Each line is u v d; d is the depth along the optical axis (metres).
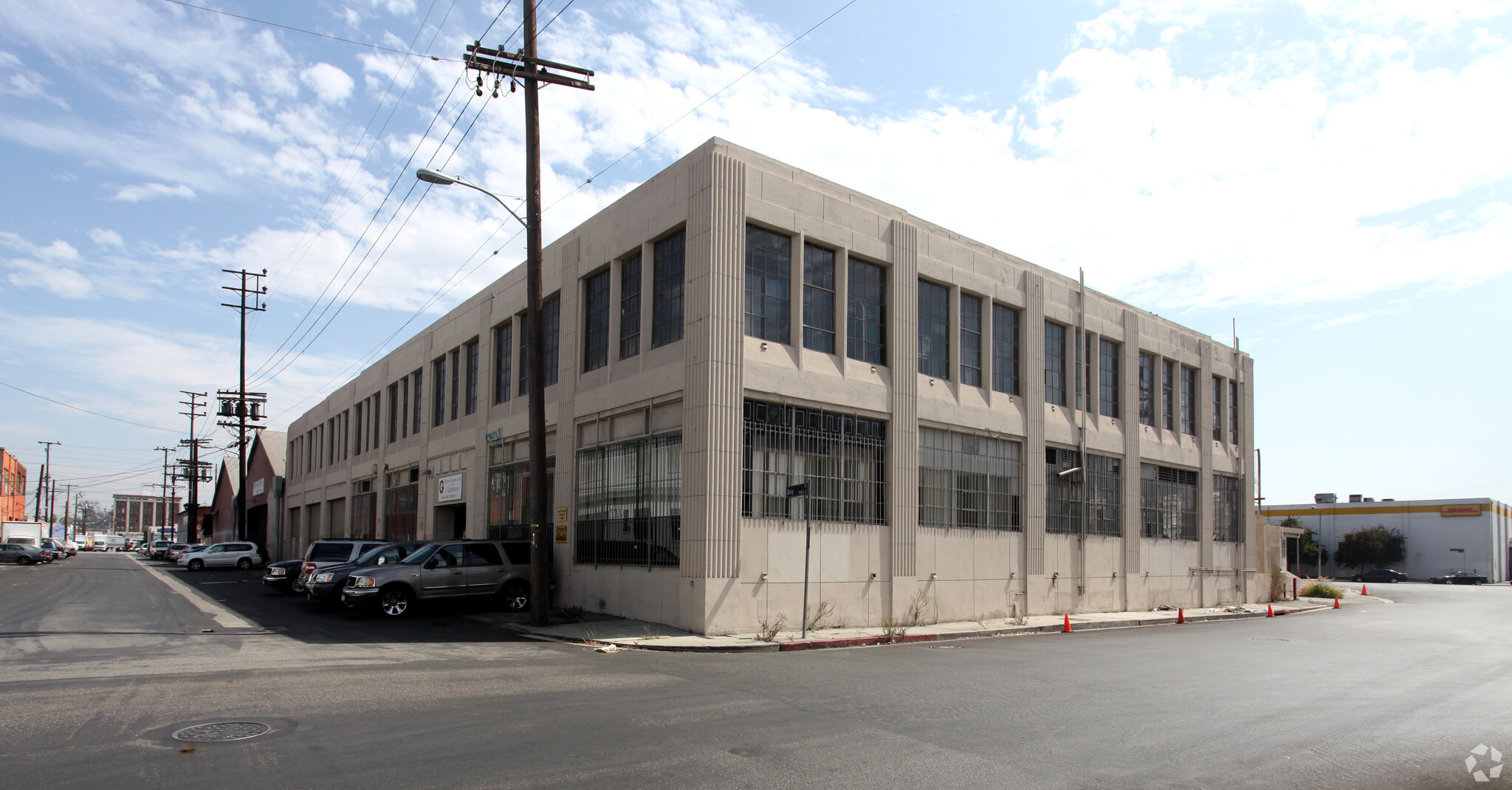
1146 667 14.24
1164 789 6.85
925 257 22.84
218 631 17.05
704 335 18.08
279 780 6.50
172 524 132.88
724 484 17.81
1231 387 35.75
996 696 10.84
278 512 61.72
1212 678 13.00
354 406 43.62
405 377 36.91
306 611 22.09
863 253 21.17
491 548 21.80
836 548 19.81
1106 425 28.38
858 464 20.62
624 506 20.55
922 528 21.88
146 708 8.92
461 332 31.14
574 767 6.98
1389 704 10.81
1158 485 30.56
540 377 19.20
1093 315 28.33
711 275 18.19
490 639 16.62
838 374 20.28
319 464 50.69
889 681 11.91
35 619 18.77
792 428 19.36
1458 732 9.12
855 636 18.03
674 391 18.89
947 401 22.88
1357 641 19.94
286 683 10.59
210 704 9.16
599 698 10.00
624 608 20.08
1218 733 8.89
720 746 7.81
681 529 18.11
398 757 7.18
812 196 20.28
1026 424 25.20
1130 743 8.37
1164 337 31.52
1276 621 27.56
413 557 21.02
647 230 20.36
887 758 7.52
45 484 112.50
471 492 29.03
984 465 23.97
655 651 15.62
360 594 19.98
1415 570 86.19
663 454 19.31
